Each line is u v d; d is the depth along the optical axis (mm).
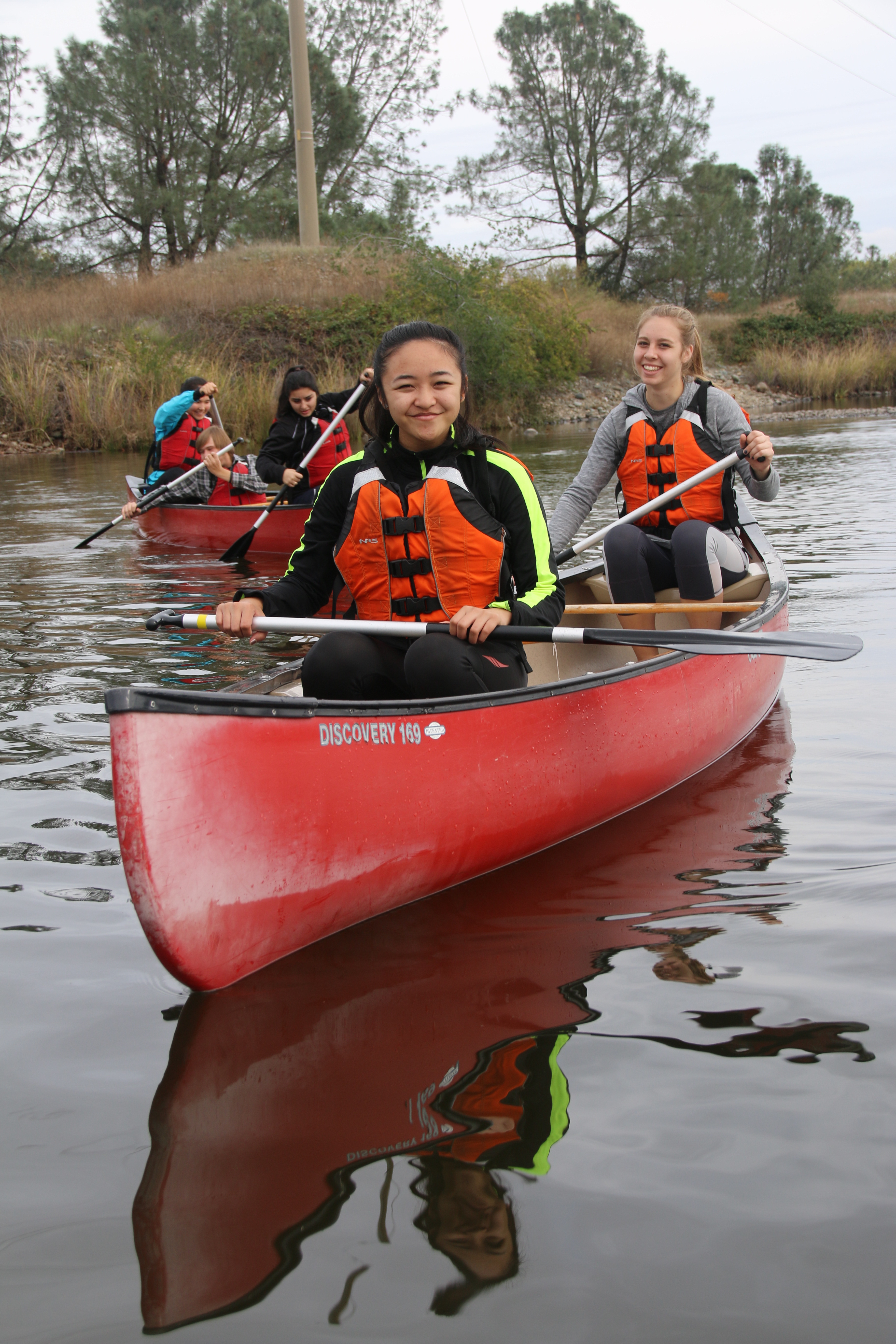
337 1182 1481
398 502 2695
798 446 13547
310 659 2750
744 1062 1730
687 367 4301
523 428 18312
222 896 2035
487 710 2582
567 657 4348
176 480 8141
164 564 7012
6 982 2055
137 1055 1814
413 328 2605
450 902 2463
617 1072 1716
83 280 22797
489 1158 1521
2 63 24172
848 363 23812
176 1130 1605
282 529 7383
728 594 4199
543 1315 1249
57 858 2598
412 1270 1322
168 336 16984
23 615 5355
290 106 26078
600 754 2904
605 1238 1365
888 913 2242
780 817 2850
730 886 2434
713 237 29031
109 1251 1368
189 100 25219
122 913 2340
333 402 7473
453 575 2709
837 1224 1375
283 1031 1887
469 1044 1819
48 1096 1697
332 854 2240
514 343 17984
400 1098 1670
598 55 27266
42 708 3740
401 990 2027
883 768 3189
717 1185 1451
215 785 2020
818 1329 1221
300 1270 1328
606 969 2068
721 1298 1267
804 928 2195
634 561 4055
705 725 3326
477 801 2553
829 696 3973
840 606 5094
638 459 4289
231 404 15219
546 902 2426
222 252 22594
